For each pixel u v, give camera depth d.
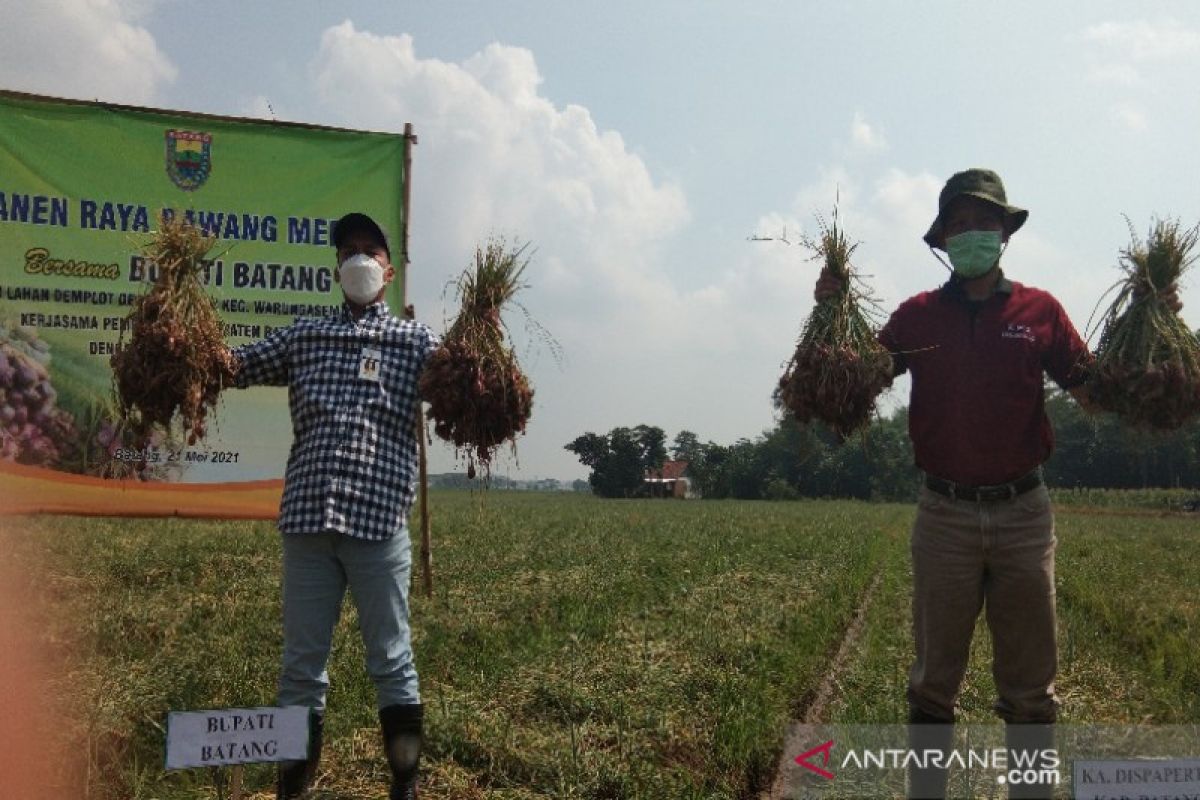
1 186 8.41
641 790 4.41
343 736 4.88
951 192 3.90
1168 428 3.91
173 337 3.83
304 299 9.10
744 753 4.98
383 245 4.32
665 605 10.61
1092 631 9.42
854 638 8.95
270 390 9.11
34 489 8.48
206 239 4.12
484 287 4.02
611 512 40.97
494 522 25.28
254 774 4.36
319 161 9.12
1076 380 3.99
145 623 7.34
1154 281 3.88
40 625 6.98
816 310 4.02
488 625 8.27
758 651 7.52
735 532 26.06
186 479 8.89
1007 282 3.93
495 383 3.93
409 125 9.30
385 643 3.98
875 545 21.64
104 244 8.63
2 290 8.41
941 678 3.83
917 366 3.96
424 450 9.44
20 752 4.35
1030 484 3.73
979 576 3.78
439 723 5.00
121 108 8.67
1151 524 39.22
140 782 4.09
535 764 4.66
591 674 6.50
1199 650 8.23
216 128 8.91
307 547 3.93
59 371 8.53
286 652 3.95
